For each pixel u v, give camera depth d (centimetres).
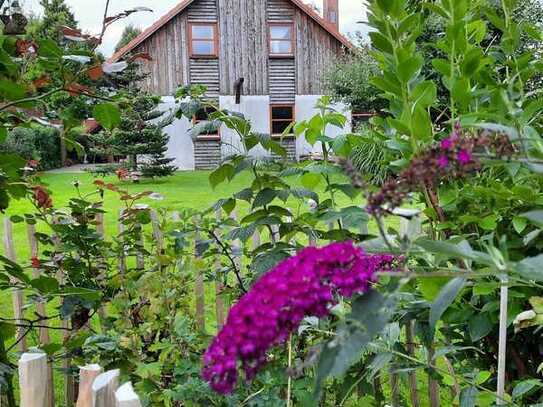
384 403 195
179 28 1750
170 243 238
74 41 179
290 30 1802
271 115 1816
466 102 147
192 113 183
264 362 75
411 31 164
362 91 1237
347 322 76
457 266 136
